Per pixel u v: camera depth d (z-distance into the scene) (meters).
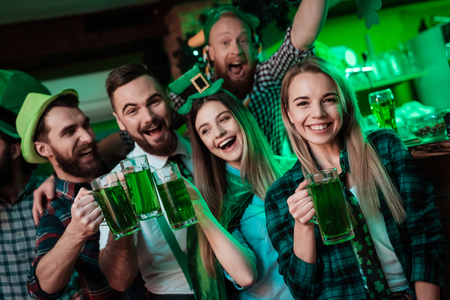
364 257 1.21
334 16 3.11
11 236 2.08
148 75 1.89
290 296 1.61
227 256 1.52
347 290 1.21
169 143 1.90
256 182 1.75
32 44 2.56
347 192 1.26
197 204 1.56
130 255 1.61
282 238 1.32
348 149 1.29
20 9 2.40
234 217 1.72
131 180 1.18
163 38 2.78
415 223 1.18
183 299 1.76
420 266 1.15
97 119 2.82
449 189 1.34
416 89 3.13
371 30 3.17
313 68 1.25
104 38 2.65
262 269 1.63
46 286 1.60
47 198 1.92
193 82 1.79
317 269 1.21
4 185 2.05
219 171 1.81
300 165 1.37
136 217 1.22
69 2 2.47
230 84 2.28
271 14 2.46
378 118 1.60
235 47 2.22
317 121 1.23
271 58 2.13
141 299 1.90
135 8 2.69
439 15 3.25
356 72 2.70
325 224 1.03
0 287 2.06
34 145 1.92
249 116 1.83
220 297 1.67
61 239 1.49
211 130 1.74
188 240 1.72
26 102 1.89
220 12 2.24
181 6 2.57
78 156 1.92
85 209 1.35
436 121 1.54
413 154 1.36
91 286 1.87
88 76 2.79
